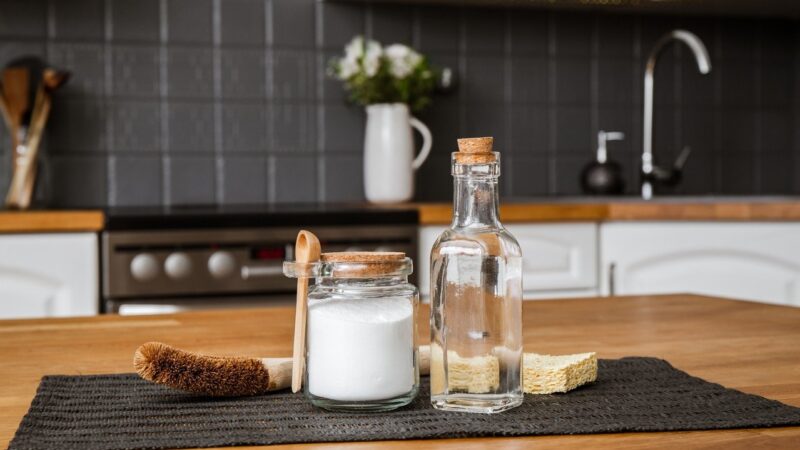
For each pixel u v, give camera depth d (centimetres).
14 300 224
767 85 341
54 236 225
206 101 294
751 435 62
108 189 288
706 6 320
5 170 276
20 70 267
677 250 259
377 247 244
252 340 104
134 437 63
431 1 305
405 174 284
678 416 67
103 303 230
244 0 296
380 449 60
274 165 300
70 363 91
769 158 342
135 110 289
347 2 303
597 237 261
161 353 72
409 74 284
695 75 335
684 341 101
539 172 322
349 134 305
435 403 71
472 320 70
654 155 328
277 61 299
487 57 316
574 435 63
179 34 291
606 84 327
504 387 69
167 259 229
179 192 293
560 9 321
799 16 340
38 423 66
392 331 70
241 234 234
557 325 114
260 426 66
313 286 74
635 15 329
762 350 95
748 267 261
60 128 283
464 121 315
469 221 71
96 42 285
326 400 70
